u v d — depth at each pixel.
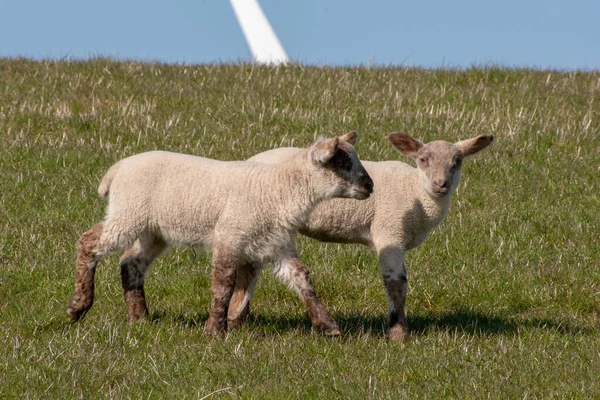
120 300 12.90
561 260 14.98
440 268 14.66
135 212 11.30
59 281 13.30
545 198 17.95
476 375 9.66
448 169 11.71
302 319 12.53
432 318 12.95
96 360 9.83
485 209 17.34
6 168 18.30
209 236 11.23
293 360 10.07
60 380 9.28
